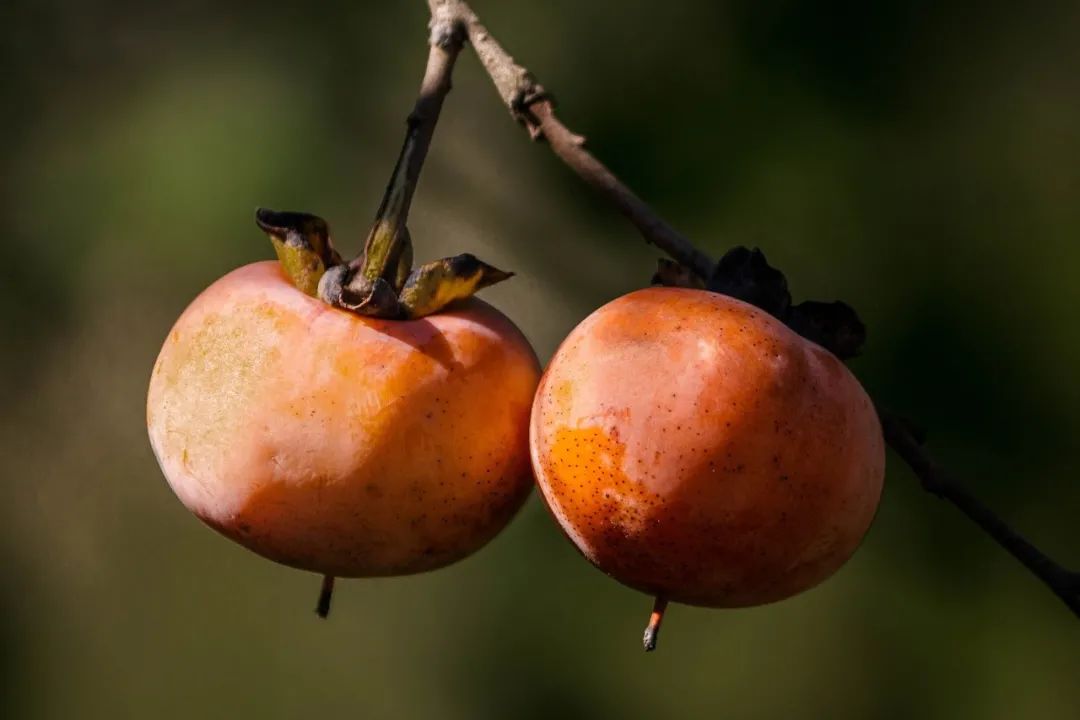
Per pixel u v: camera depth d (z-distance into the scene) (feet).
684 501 2.12
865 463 2.14
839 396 2.13
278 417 2.14
